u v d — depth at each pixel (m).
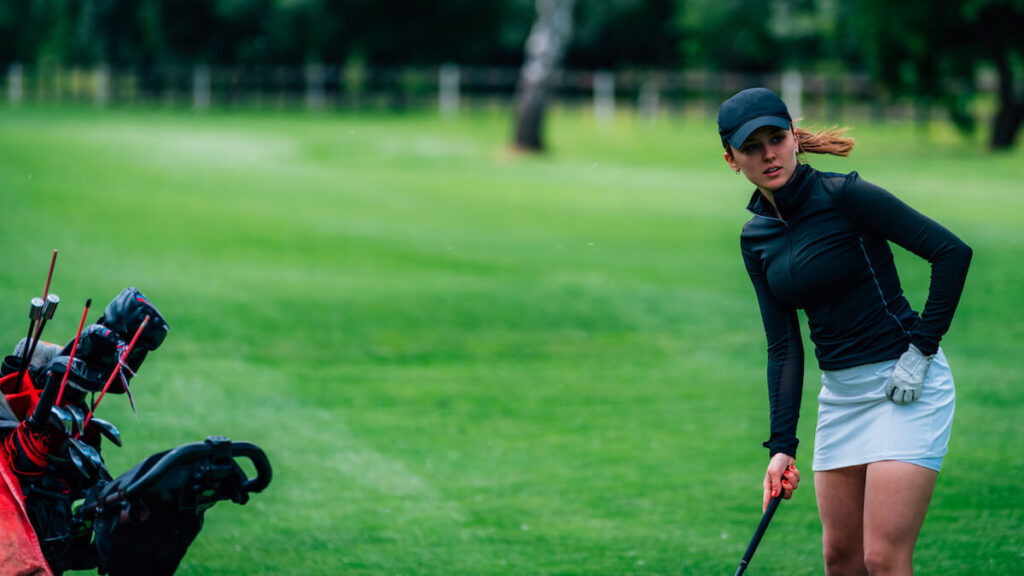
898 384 6.96
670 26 91.19
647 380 16.12
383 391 15.21
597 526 10.38
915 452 6.98
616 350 17.94
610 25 91.19
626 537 10.12
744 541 10.05
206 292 20.77
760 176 7.08
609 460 12.44
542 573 9.26
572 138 56.62
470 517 10.60
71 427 6.65
